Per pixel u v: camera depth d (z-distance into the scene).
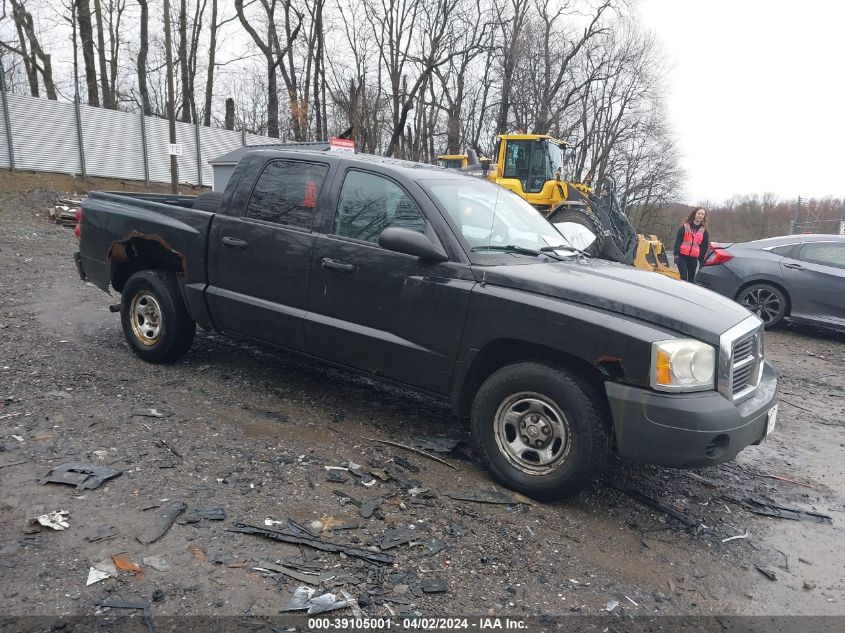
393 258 4.07
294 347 4.61
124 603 2.50
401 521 3.29
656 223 47.91
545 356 3.73
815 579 3.21
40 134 20.78
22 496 3.20
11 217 15.68
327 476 3.68
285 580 2.73
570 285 3.61
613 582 2.99
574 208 12.90
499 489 3.74
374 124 29.45
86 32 26.81
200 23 34.09
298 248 4.45
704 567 3.21
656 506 3.76
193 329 5.38
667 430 3.25
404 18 30.73
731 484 4.23
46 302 7.48
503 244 4.19
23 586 2.54
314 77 31.58
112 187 22.20
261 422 4.39
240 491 3.43
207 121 33.38
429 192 4.14
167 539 2.94
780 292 9.36
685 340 3.33
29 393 4.53
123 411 4.36
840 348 8.75
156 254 5.46
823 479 4.45
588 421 3.41
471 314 3.77
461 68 33.75
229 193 4.95
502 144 15.32
